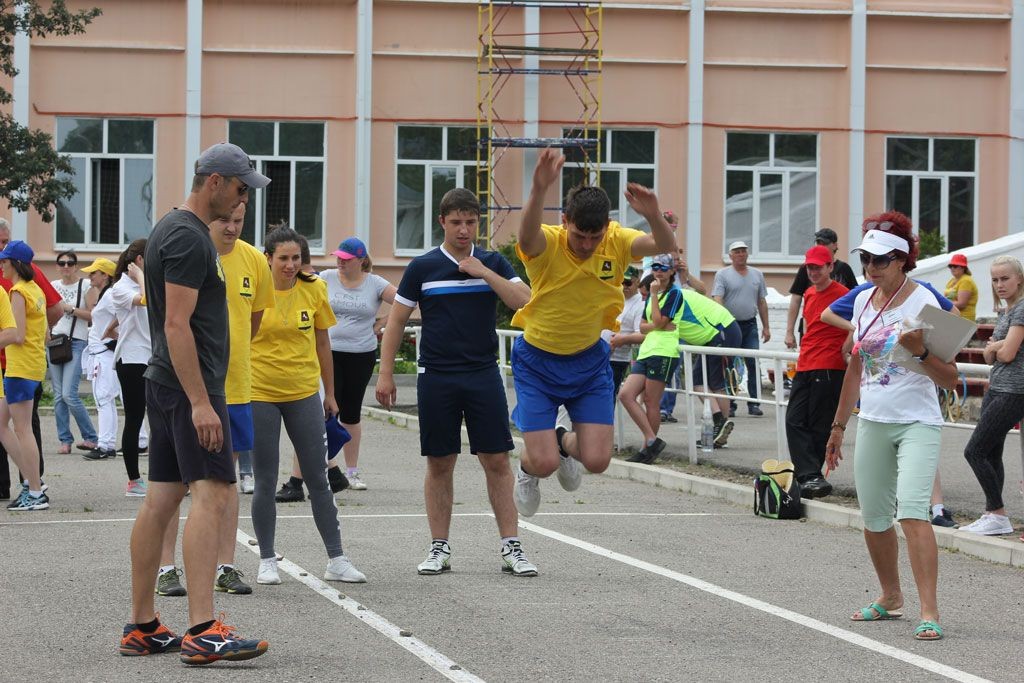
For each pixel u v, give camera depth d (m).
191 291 7.97
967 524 13.05
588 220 9.98
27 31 33.81
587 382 10.83
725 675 7.85
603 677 7.79
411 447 20.53
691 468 17.17
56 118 36.47
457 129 37.66
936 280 30.27
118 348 15.16
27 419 14.23
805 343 14.73
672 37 38.00
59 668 7.89
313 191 37.38
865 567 11.36
